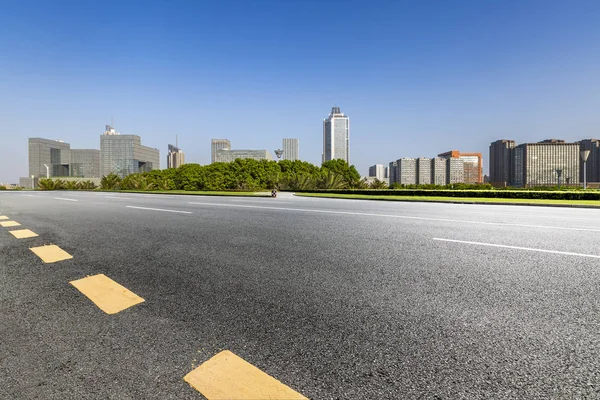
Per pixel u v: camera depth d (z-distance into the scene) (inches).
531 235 218.2
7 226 263.1
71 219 309.0
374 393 58.9
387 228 250.4
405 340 77.3
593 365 66.6
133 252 169.6
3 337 79.4
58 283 120.3
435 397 57.5
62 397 57.9
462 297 104.3
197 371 65.7
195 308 96.8
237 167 2106.3
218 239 205.2
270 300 102.9
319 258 155.8
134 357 70.6
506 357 69.8
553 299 102.1
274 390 60.0
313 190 1263.5
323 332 81.7
